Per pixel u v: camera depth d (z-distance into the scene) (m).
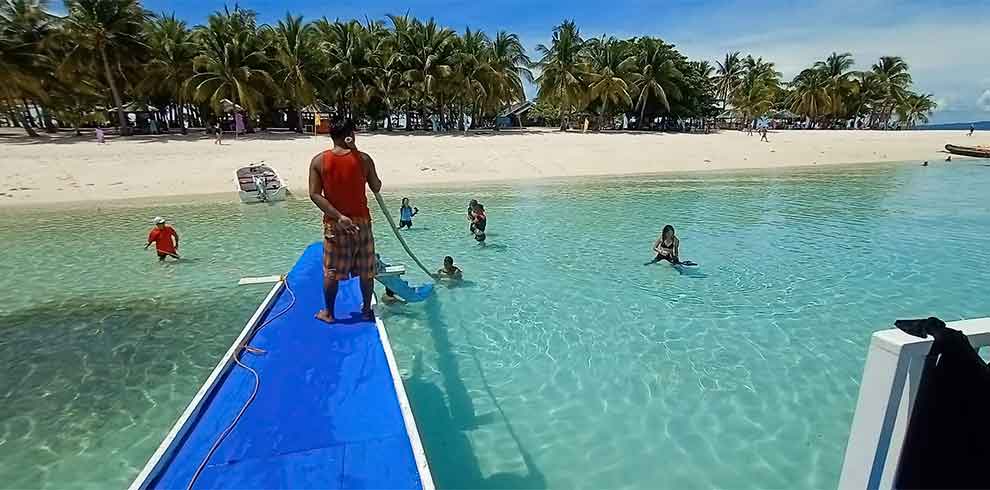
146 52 34.38
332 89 40.62
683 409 5.04
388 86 41.16
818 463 4.26
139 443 4.59
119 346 6.58
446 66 40.38
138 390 5.49
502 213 15.70
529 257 10.59
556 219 14.71
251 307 7.98
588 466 4.25
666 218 14.79
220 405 3.64
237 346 4.42
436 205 17.28
